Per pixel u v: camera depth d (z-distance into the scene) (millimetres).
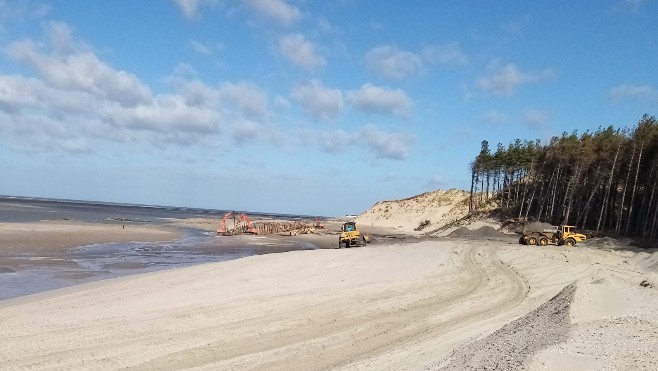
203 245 52562
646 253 35719
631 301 14172
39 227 56250
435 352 12734
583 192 68250
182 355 12969
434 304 20547
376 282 25656
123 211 164875
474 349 11234
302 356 13180
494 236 63000
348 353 13531
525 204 83438
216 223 101750
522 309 19672
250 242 59688
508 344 10641
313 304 19719
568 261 34781
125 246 46094
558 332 10727
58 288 23359
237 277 25812
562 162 70125
